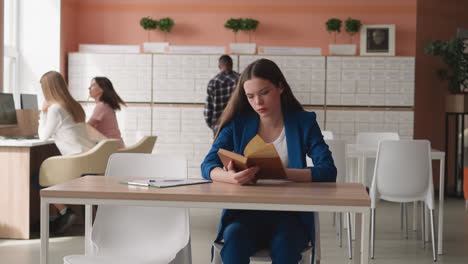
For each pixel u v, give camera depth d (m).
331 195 2.14
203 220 5.78
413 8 8.09
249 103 2.67
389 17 8.12
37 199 5.59
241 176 2.30
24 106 5.92
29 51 7.57
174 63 7.86
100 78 6.19
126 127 7.89
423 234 4.85
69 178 4.79
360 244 2.53
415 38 8.10
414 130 8.35
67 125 5.02
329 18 8.17
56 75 5.02
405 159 4.41
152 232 2.86
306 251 2.45
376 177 4.48
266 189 2.25
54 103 5.00
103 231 2.84
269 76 2.48
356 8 8.14
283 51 7.88
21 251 4.42
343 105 7.88
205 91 7.86
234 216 2.52
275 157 2.26
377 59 7.85
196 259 4.23
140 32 8.23
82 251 4.46
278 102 2.62
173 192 2.15
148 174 2.93
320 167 2.48
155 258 2.51
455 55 7.70
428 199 4.45
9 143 4.80
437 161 8.55
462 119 7.74
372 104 7.87
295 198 2.08
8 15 7.40
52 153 5.88
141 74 7.86
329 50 7.96
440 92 8.35
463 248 4.80
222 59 6.95
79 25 8.25
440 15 8.32
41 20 7.55
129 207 2.88
